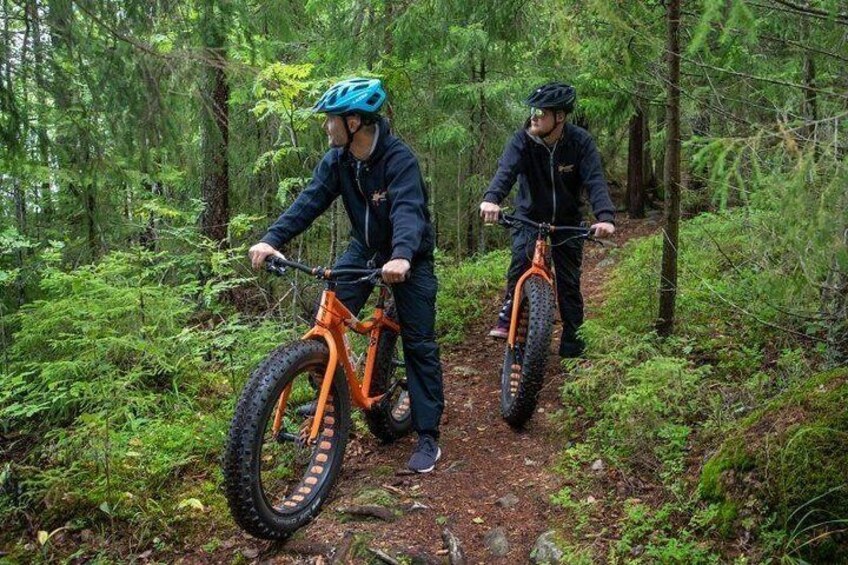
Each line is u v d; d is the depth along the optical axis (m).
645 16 4.22
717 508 2.86
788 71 4.43
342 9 8.07
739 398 3.69
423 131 9.62
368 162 3.48
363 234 3.68
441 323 6.55
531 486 3.52
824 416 2.83
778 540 2.59
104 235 6.11
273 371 2.95
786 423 2.92
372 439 4.19
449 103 9.42
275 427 3.15
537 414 4.36
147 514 3.65
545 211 4.73
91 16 4.61
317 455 3.41
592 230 4.22
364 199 3.60
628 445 3.55
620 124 10.44
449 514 3.33
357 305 3.71
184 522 3.58
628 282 6.48
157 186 8.48
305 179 6.51
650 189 14.15
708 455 3.22
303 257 8.59
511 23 7.07
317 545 3.12
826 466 2.65
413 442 4.15
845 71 3.75
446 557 3.02
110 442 4.14
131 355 5.22
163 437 4.33
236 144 8.72
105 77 4.72
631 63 4.26
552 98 4.26
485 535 3.16
